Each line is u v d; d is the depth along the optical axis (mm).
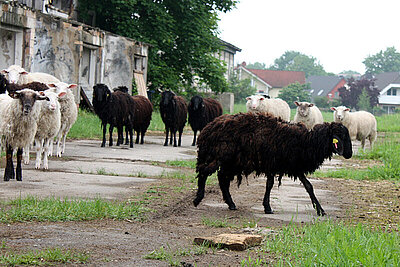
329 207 9305
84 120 22500
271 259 5418
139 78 30375
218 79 35844
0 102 10297
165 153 16797
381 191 11352
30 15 20891
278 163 8477
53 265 4938
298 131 8477
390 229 7312
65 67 23719
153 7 32031
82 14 30547
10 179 10164
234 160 8523
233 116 8609
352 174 13852
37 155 11750
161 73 33562
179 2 33219
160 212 8047
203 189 8641
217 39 36094
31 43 21156
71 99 14102
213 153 8477
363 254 4941
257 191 10852
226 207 8977
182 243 6078
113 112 17312
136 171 12289
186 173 12484
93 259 5188
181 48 34562
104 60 27250
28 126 10000
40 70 22219
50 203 7660
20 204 7609
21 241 5734
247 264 5102
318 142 8344
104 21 32812
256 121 8492
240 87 65125
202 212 8430
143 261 5195
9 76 15336
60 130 14039
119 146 17953
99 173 11523
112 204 8164
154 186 10258
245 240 5957
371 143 21297
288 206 9258
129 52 28984
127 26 31500
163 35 32375
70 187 9617
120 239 6094
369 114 20828
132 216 7574
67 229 6469
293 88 83000
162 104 19094
